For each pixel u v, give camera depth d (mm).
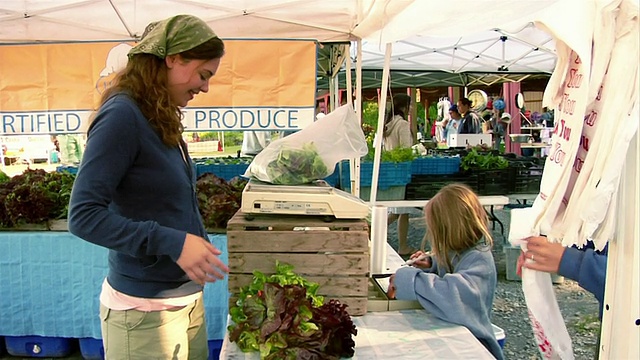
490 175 5250
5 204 2957
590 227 1000
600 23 990
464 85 8445
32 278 2955
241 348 1387
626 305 1020
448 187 1879
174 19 1341
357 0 3250
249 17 3473
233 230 1663
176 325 1445
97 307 2957
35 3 3215
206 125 3576
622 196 1009
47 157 9234
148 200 1349
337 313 1369
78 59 3553
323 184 1919
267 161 1905
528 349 3221
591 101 1017
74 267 2936
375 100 9703
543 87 10969
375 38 3119
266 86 3551
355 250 1666
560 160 1077
